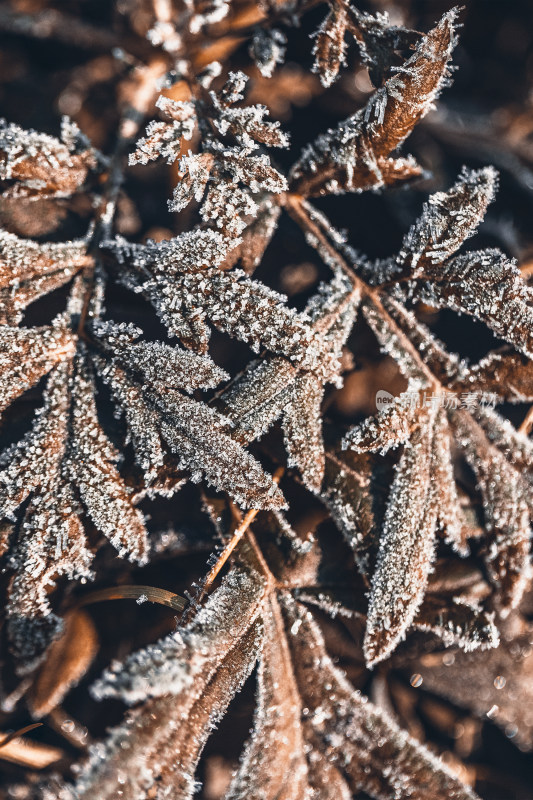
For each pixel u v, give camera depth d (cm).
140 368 28
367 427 28
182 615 28
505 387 29
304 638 28
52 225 30
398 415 28
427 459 29
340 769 28
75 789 26
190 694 27
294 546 29
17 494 28
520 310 28
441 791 28
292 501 29
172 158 28
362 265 29
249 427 28
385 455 29
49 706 30
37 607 28
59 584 29
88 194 30
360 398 31
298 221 30
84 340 29
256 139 28
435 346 29
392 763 28
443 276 29
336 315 29
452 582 29
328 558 29
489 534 29
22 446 28
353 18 29
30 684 30
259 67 31
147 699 27
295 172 29
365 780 28
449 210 28
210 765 31
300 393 28
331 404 31
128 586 29
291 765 28
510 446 29
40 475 28
